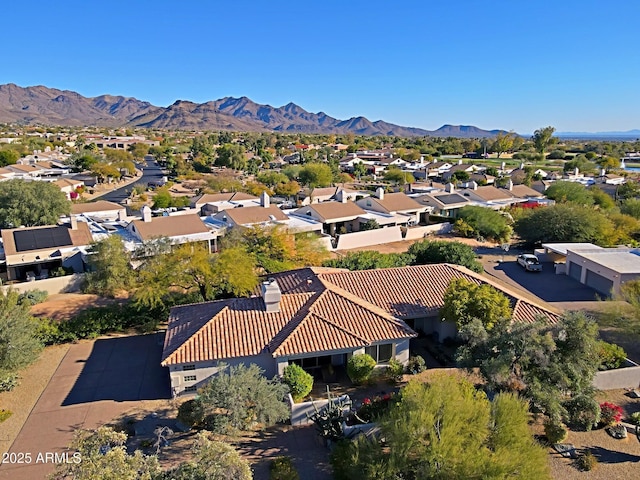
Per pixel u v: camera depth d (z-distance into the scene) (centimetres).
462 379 2212
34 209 6191
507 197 8431
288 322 2767
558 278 4850
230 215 5944
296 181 12369
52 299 4031
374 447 1803
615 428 2216
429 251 4566
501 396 1945
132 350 3112
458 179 12325
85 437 1680
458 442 1670
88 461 1388
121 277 4059
